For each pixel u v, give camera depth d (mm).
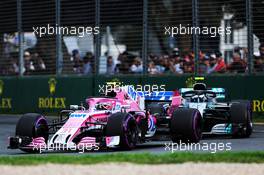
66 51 90125
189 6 82562
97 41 87125
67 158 36438
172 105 53375
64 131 42719
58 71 90188
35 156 38469
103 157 36594
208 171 31281
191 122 45906
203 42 80625
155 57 83625
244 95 75312
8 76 95250
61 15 90688
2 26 96250
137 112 47719
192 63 80250
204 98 55719
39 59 92500
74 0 89688
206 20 80625
